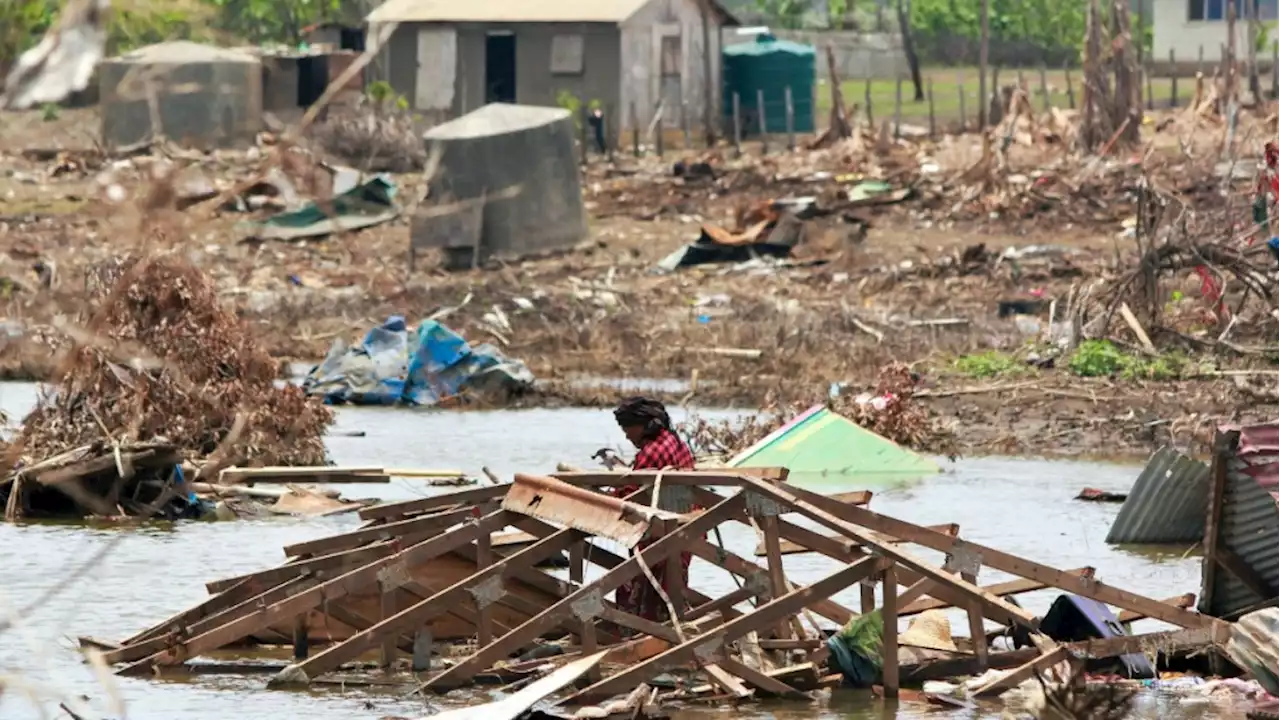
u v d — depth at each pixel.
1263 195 72.62
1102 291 78.25
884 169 129.62
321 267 102.19
